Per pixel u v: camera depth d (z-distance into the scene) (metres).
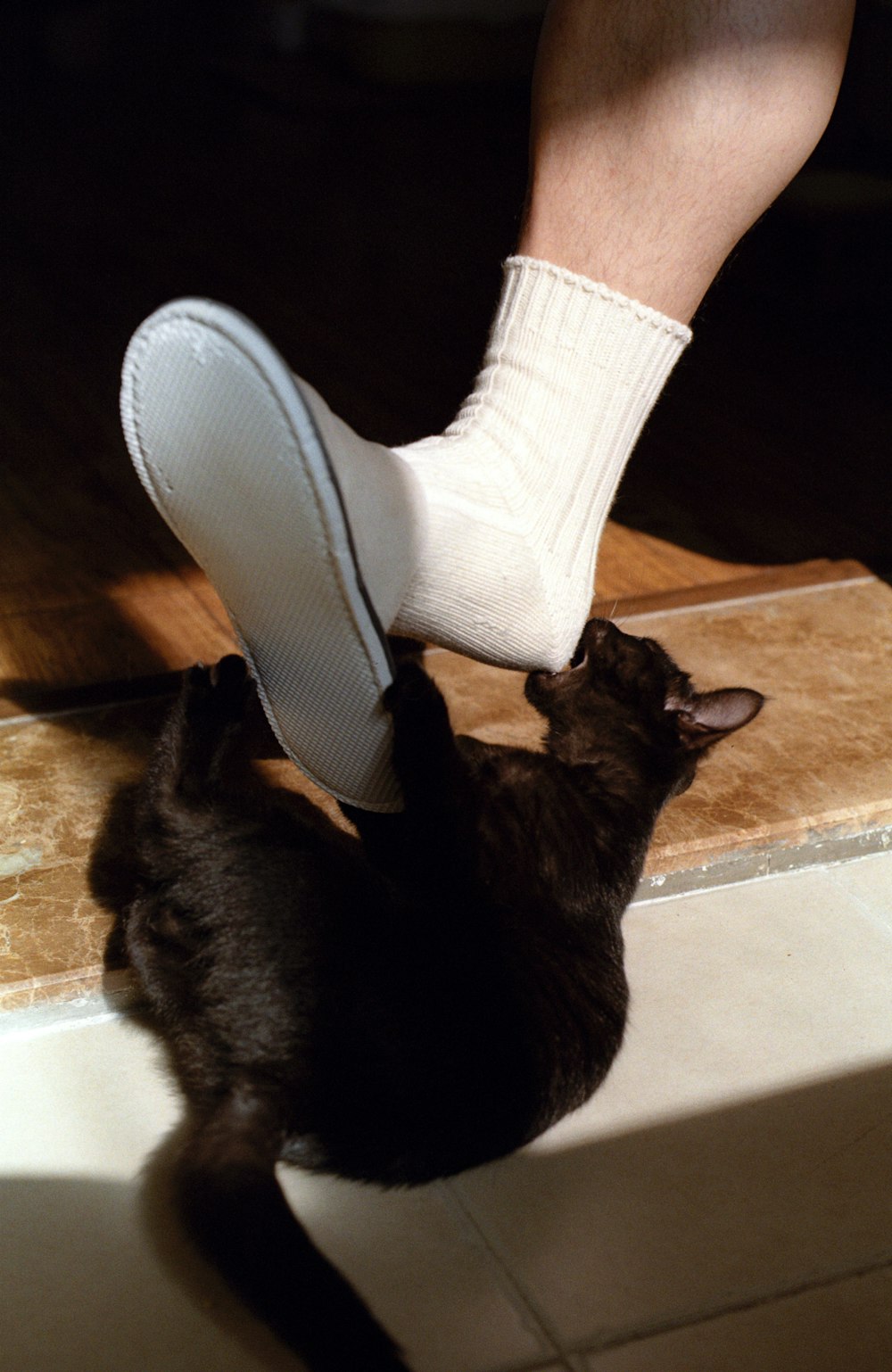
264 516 1.34
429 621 1.58
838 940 1.90
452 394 3.63
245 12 9.13
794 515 3.12
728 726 1.94
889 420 3.73
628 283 1.60
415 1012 1.40
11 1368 1.22
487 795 1.66
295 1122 1.35
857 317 4.59
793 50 1.51
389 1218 1.41
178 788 1.58
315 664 1.47
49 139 6.80
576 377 1.61
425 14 7.52
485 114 7.58
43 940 1.70
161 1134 1.49
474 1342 1.27
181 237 5.12
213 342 1.25
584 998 1.53
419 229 5.38
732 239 1.63
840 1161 1.52
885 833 2.10
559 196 1.60
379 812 1.64
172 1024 1.50
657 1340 1.29
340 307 4.36
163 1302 1.30
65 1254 1.34
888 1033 1.72
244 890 1.47
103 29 9.07
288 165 6.42
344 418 3.41
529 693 1.99
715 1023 1.72
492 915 1.55
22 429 3.38
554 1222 1.42
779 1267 1.38
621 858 1.73
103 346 3.97
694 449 3.46
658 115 1.53
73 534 2.88
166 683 2.30
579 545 1.67
